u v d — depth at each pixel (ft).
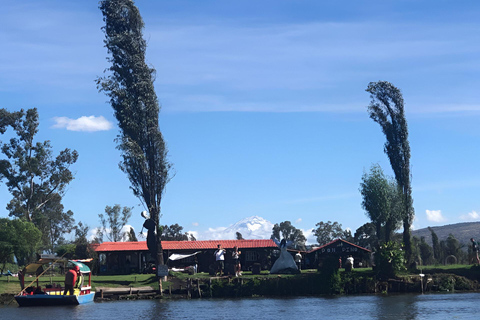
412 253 254.68
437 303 176.45
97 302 194.80
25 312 167.12
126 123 230.07
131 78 233.96
